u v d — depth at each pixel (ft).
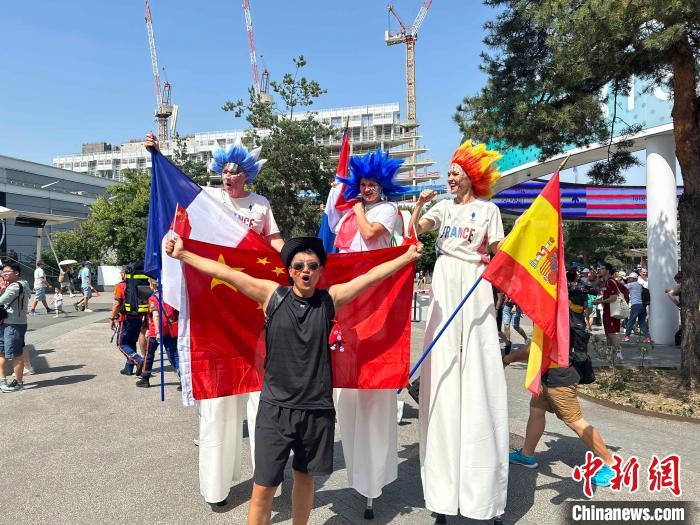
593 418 19.86
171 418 18.70
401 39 343.87
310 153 65.36
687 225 23.65
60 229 146.51
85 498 12.20
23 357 25.03
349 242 12.88
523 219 11.35
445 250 11.66
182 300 10.34
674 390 23.44
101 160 336.29
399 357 11.16
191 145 284.20
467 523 11.20
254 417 12.40
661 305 38.75
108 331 42.50
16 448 15.55
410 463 14.73
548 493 12.76
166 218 12.59
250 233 12.51
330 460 9.36
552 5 21.09
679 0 17.93
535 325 11.39
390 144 296.71
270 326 9.33
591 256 128.16
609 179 30.12
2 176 133.28
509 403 21.45
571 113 23.84
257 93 67.41
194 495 12.41
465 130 28.09
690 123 23.40
